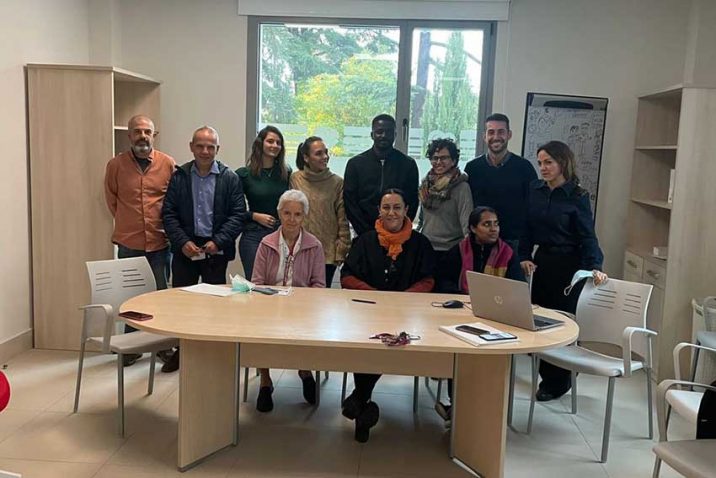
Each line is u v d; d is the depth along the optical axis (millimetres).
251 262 3998
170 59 4914
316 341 2379
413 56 4797
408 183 3967
